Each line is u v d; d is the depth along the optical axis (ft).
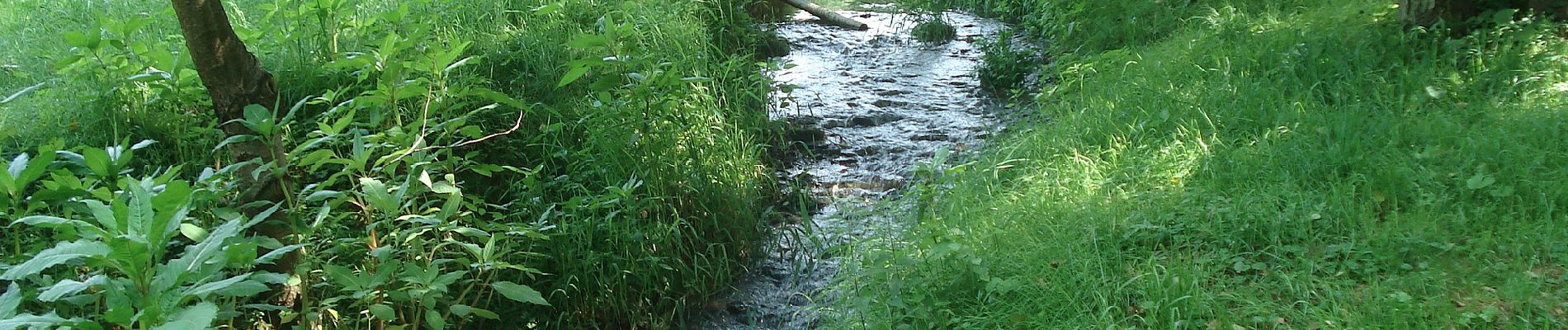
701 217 18.80
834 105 27.20
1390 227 14.33
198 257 8.13
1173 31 27.78
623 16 24.47
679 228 18.07
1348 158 16.52
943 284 14.73
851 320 15.17
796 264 18.81
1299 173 16.53
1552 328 11.66
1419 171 16.07
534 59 20.71
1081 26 30.17
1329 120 18.51
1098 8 30.30
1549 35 20.57
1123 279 13.98
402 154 12.38
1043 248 15.05
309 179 15.34
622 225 16.65
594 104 17.85
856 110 26.81
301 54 17.74
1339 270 13.58
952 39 35.45
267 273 9.26
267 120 11.00
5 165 10.87
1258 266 13.76
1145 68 23.79
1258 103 19.89
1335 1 25.71
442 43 20.20
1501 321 11.91
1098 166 18.53
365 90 16.89
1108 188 17.40
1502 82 19.13
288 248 9.46
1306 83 20.81
